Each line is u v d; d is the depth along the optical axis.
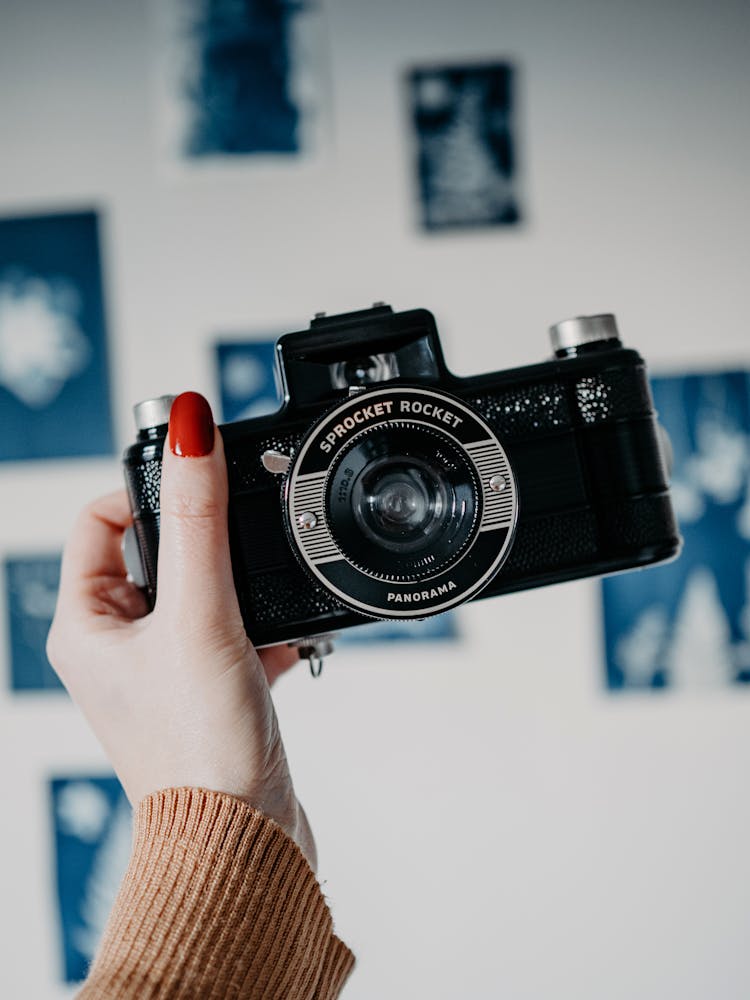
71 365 1.19
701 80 1.17
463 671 1.20
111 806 1.23
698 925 1.22
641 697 1.20
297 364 0.65
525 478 0.67
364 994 1.23
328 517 0.62
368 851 1.22
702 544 1.19
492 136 1.17
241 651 0.59
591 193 1.17
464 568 0.63
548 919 1.23
